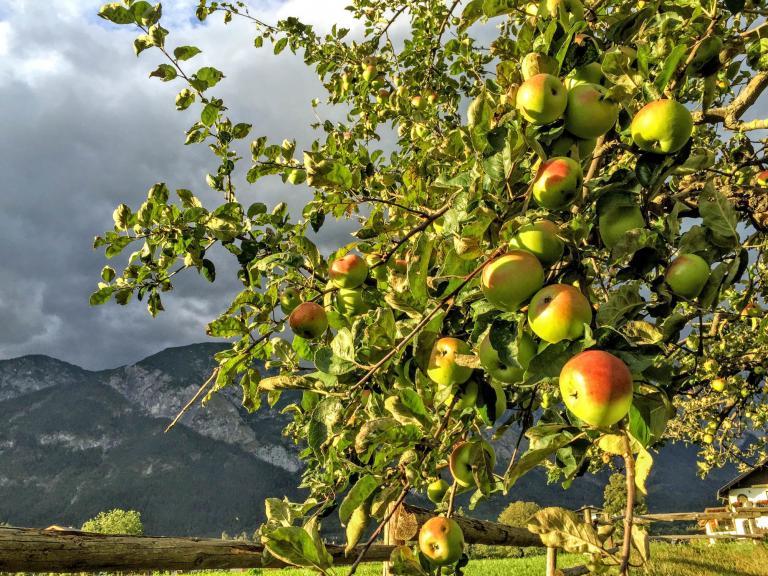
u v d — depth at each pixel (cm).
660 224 187
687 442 778
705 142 376
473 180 167
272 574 1520
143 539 180
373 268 249
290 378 215
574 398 129
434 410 204
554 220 175
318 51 493
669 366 145
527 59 172
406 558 185
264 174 302
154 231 279
